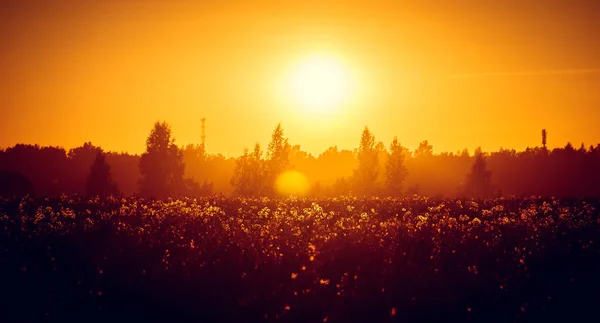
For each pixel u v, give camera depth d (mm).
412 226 25703
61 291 15344
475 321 13766
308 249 20406
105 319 13734
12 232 22562
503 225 26703
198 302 14836
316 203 43469
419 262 18656
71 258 18500
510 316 14078
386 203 42562
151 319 13797
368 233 23828
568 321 13750
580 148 141000
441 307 14422
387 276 16984
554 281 16547
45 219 27984
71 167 150625
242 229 24969
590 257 18906
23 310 14023
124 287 15711
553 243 21297
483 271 17406
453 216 33281
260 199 48812
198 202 41312
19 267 17125
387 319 13750
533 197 44969
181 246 20375
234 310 14383
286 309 14516
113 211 31609
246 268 17875
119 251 19609
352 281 16672
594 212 33312
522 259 18781
